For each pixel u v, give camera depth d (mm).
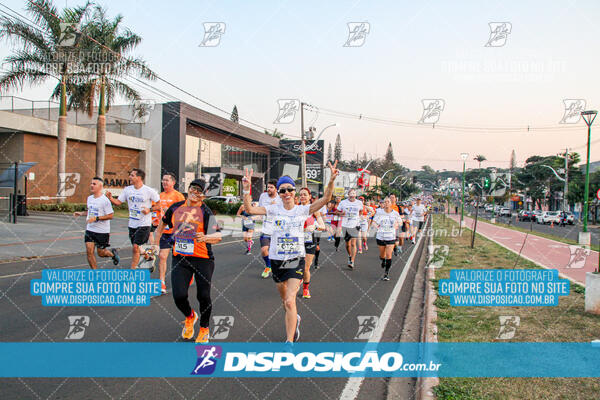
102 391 3480
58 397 3346
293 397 3516
